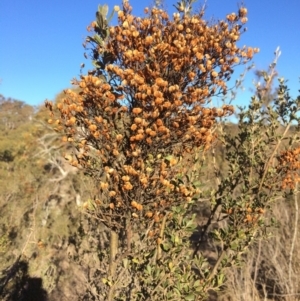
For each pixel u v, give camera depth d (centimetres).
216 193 279
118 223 175
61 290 580
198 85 167
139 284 208
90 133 160
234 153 294
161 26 172
